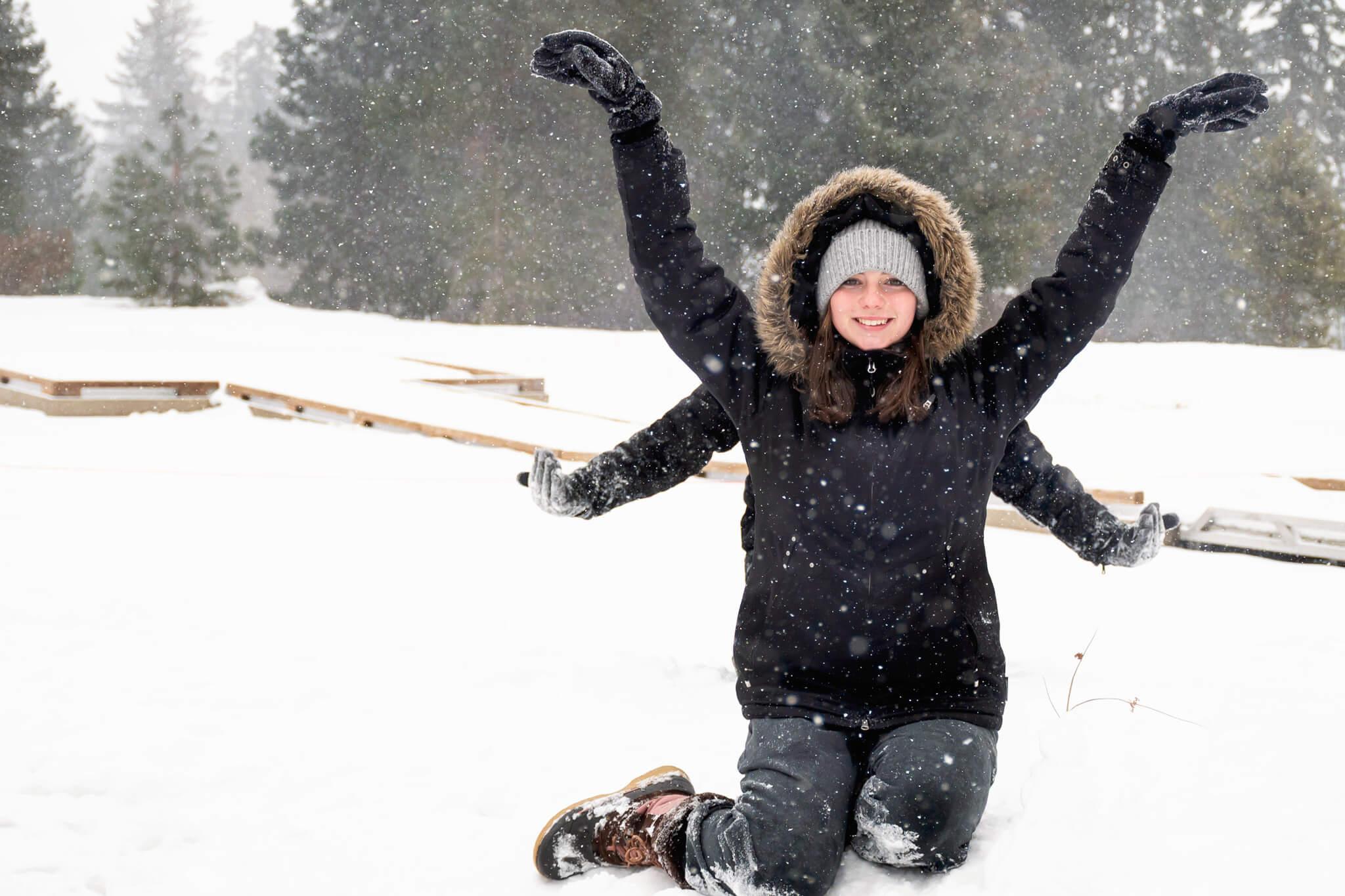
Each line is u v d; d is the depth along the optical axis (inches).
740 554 242.2
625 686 147.1
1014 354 92.5
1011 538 269.7
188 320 1067.9
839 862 82.3
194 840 102.3
